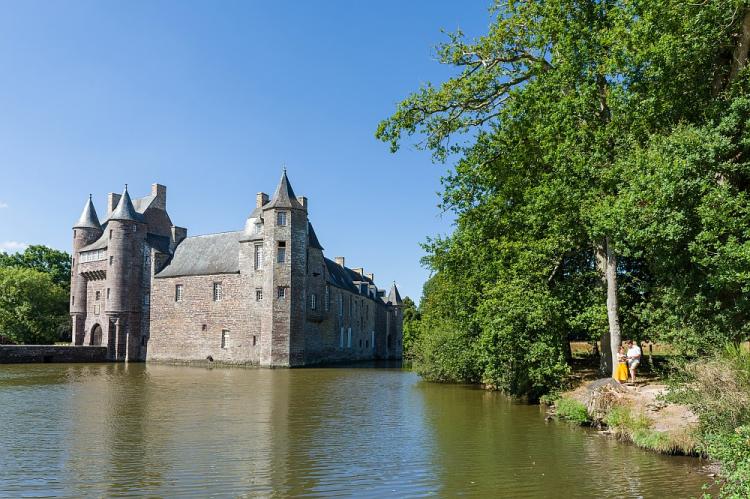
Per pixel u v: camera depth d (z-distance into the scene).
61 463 11.12
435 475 10.43
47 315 63.03
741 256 12.05
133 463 11.17
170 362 53.44
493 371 21.38
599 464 11.20
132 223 56.47
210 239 56.19
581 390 17.94
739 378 11.13
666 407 13.66
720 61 15.86
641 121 15.43
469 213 21.88
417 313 90.19
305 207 52.75
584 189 16.84
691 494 9.20
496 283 20.25
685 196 13.26
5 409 18.55
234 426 15.52
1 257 72.69
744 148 13.45
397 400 21.92
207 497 9.03
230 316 50.81
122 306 55.19
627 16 15.16
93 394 23.30
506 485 9.80
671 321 15.38
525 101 18.44
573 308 19.56
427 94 20.59
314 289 53.19
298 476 10.31
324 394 24.27
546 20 17.61
